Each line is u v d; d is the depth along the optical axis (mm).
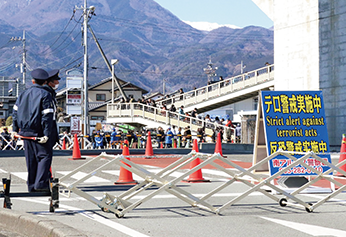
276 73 26203
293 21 25312
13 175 13484
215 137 33031
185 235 6375
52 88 8188
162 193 10109
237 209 8305
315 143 9758
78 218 7434
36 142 7652
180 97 50500
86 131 43438
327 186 11117
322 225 7012
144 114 41906
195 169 7805
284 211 8141
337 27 23078
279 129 9688
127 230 6645
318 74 23938
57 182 7656
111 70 52344
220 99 46344
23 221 6414
